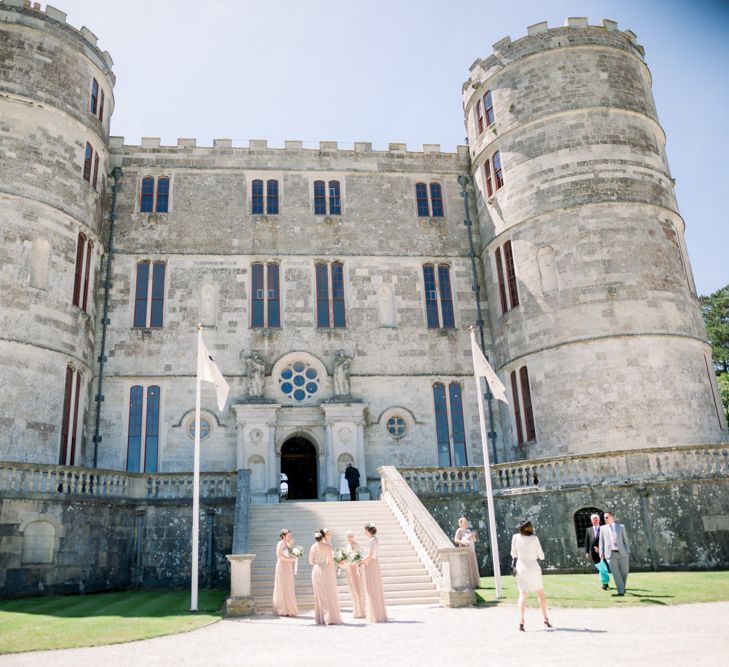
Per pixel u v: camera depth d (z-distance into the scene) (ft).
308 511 80.64
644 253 96.02
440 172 118.52
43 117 93.97
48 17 98.17
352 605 59.11
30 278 88.02
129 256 106.22
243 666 34.76
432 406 106.11
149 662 36.50
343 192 115.24
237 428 99.91
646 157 102.17
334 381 104.27
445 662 34.12
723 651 34.45
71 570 73.15
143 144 112.27
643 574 71.26
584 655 34.55
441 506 86.12
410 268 112.57
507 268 105.60
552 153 101.76
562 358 94.53
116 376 100.12
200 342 70.33
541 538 82.33
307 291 108.88
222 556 79.97
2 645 42.29
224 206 111.14
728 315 177.78
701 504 76.54
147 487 81.66
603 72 104.78
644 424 89.04
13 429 82.23
